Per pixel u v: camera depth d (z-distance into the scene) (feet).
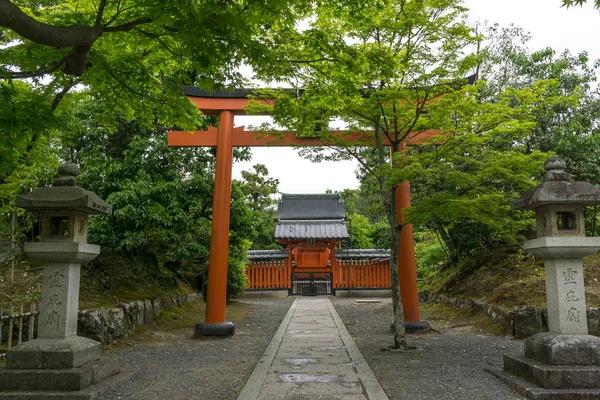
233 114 41.27
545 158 27.07
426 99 30.07
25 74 19.44
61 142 42.70
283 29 21.93
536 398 18.30
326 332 38.42
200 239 48.52
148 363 26.89
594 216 44.19
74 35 16.01
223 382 22.16
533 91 29.14
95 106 42.34
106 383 20.77
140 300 40.34
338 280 83.30
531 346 21.45
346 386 20.81
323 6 21.54
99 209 22.07
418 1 27.84
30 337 25.59
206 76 22.00
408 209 28.68
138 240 40.42
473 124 29.50
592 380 18.86
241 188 56.70
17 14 13.89
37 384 19.35
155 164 43.14
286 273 84.74
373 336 36.91
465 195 29.78
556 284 21.06
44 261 21.39
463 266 54.70
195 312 53.11
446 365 25.21
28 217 39.65
